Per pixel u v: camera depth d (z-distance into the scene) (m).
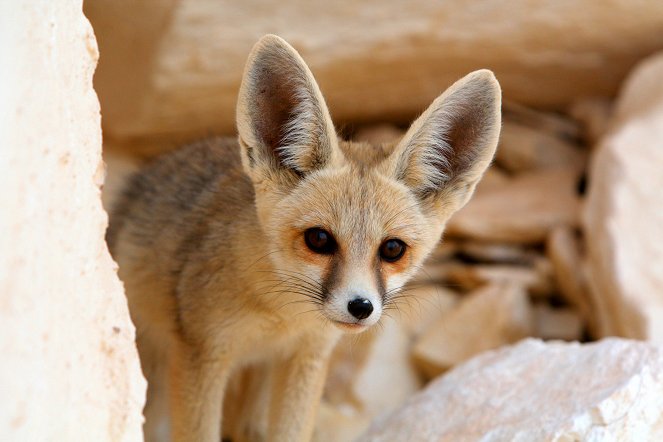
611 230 10.34
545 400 6.82
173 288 7.70
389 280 6.92
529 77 13.29
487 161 7.11
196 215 7.85
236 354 7.50
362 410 10.00
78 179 4.72
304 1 11.72
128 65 11.77
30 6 4.43
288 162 7.00
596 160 11.60
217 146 8.69
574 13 12.48
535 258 11.96
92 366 4.43
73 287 4.36
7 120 3.84
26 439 3.60
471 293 11.58
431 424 7.19
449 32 12.29
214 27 11.45
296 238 6.84
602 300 10.23
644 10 12.55
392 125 13.80
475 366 7.99
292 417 7.67
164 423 8.77
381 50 12.22
